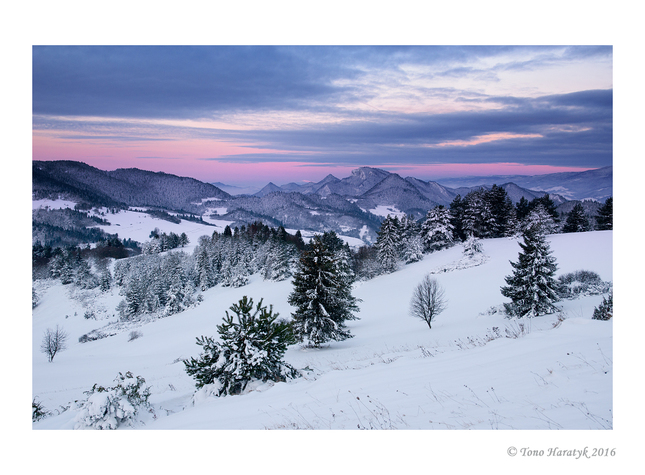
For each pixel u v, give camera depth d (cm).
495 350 916
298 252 8081
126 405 847
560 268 3816
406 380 802
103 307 8206
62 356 5072
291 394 870
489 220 6931
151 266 9919
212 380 1095
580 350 777
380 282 5919
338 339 2634
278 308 5188
